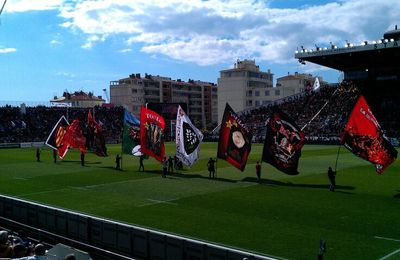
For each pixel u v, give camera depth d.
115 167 59.00
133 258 21.73
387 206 32.50
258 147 93.06
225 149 46.66
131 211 32.25
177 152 50.88
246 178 47.50
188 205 33.94
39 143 113.19
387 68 113.12
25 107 131.38
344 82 120.62
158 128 50.03
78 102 191.12
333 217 29.39
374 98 110.44
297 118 117.56
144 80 187.38
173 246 20.36
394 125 99.31
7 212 30.66
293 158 43.97
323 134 106.25
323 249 17.72
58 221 26.50
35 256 13.72
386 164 38.56
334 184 39.09
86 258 16.06
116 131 136.12
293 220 28.80
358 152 39.16
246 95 175.12
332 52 92.56
